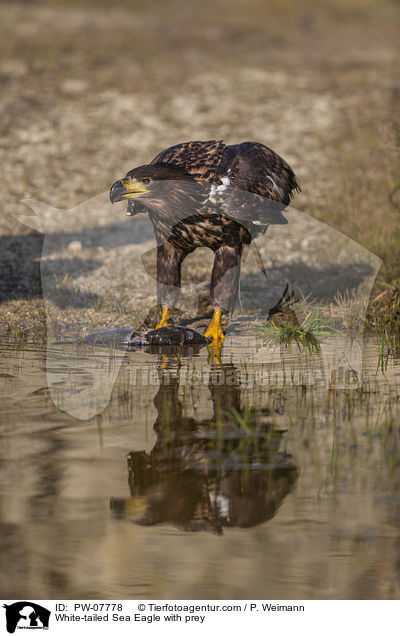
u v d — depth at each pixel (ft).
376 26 139.23
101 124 81.00
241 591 17.17
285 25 139.33
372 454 22.12
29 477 20.68
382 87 89.86
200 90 94.07
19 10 141.90
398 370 30.50
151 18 142.72
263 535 18.42
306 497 19.84
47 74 98.58
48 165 69.26
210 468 21.33
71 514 19.10
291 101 88.63
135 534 18.47
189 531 18.56
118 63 106.63
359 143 70.74
